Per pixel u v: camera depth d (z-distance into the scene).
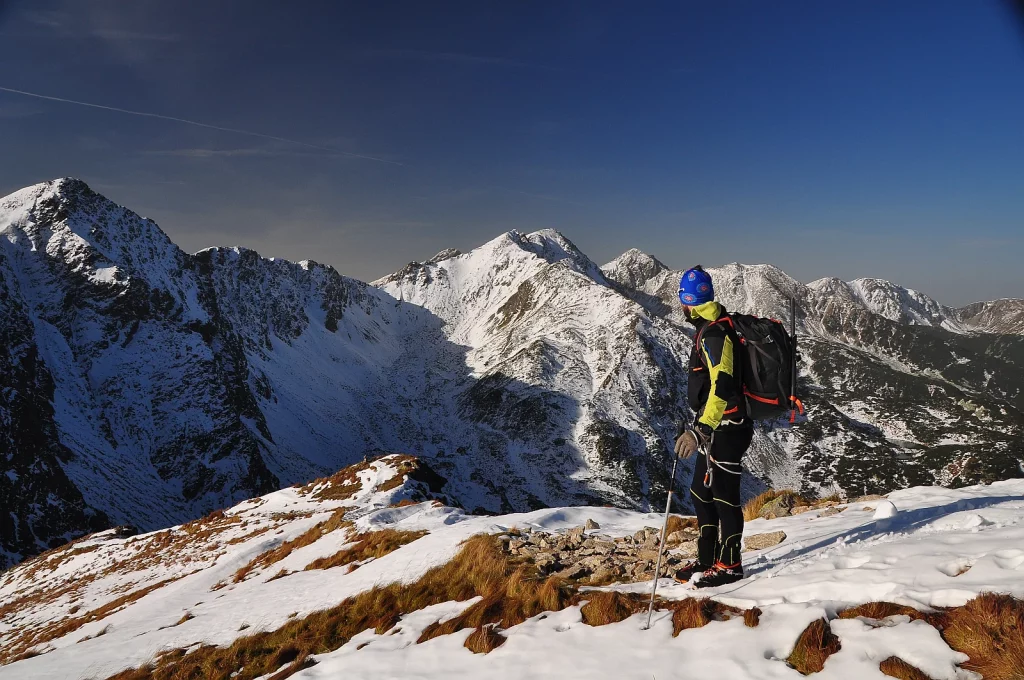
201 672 9.34
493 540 9.83
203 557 35.12
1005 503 6.96
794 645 3.89
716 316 5.27
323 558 17.75
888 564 4.72
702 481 5.58
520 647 5.15
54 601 37.69
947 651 3.37
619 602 5.46
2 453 115.31
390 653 6.11
